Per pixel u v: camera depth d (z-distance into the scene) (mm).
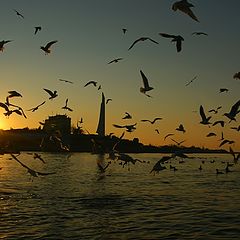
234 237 24234
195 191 50750
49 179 65062
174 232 25453
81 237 23906
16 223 27516
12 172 79312
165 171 98000
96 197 42438
